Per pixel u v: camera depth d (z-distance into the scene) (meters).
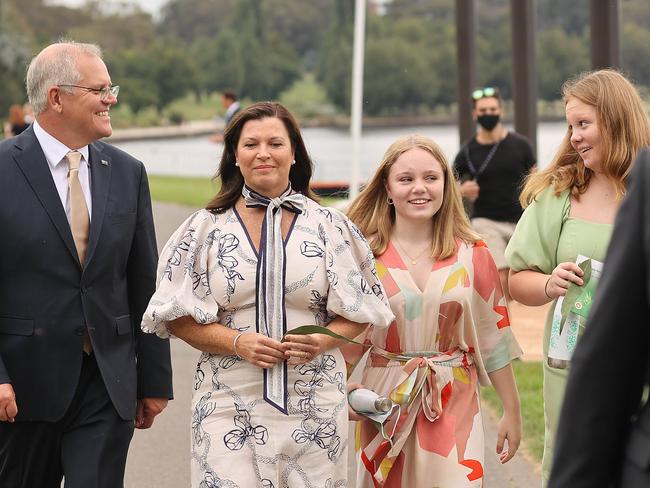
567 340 4.79
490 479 7.20
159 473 7.46
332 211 4.77
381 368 5.06
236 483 4.49
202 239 4.68
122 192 5.03
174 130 80.62
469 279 5.05
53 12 90.50
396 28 76.56
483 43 62.06
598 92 4.82
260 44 87.94
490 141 10.51
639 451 2.83
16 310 4.87
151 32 91.31
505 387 5.21
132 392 5.01
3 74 69.06
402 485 5.03
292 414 4.54
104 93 4.90
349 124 77.94
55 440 5.00
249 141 4.66
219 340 4.56
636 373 2.91
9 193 4.86
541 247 5.01
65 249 4.88
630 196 2.91
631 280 2.87
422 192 5.02
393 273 5.05
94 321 4.91
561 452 2.91
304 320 4.62
